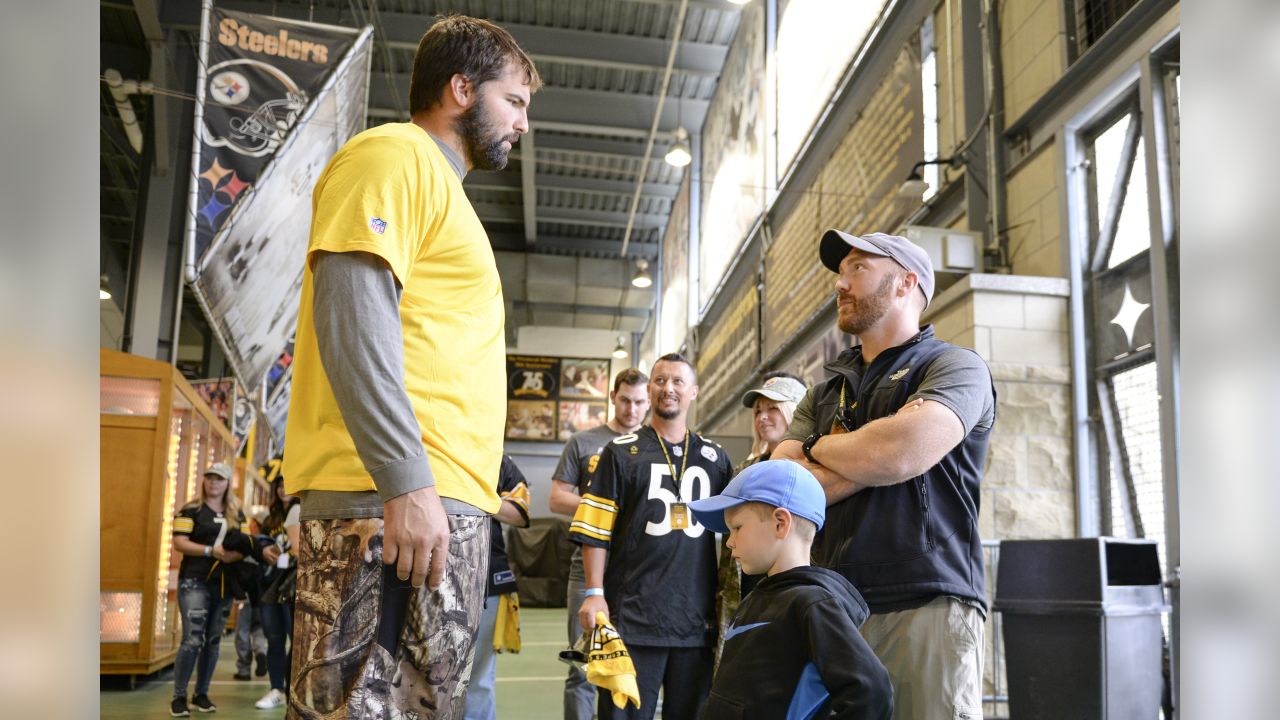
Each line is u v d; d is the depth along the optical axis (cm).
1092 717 356
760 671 172
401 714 143
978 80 688
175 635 763
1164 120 496
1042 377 550
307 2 1401
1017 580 397
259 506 1371
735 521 189
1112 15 557
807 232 1090
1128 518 514
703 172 1808
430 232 154
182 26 1142
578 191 2103
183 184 1175
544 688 655
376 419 135
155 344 1128
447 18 174
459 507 150
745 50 1436
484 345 161
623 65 1570
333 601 141
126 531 672
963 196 693
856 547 189
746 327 1409
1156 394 498
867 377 208
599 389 2505
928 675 178
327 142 764
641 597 309
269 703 570
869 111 902
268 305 828
